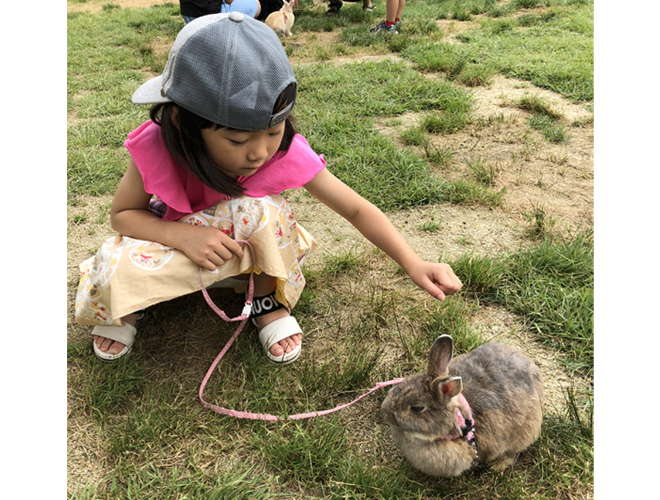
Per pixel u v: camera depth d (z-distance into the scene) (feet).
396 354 3.12
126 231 2.93
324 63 8.08
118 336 3.01
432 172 4.93
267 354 3.05
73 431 2.68
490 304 3.47
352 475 2.44
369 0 11.75
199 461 2.55
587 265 3.62
